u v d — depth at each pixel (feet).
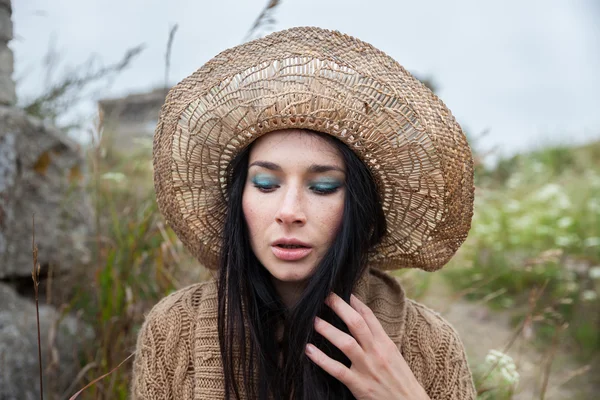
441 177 3.83
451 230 4.11
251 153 3.92
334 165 3.77
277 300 4.28
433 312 4.73
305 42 3.82
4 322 6.49
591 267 12.67
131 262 6.48
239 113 3.76
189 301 4.49
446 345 4.36
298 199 3.76
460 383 4.30
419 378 4.27
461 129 3.84
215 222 4.43
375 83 3.69
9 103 7.62
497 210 15.60
